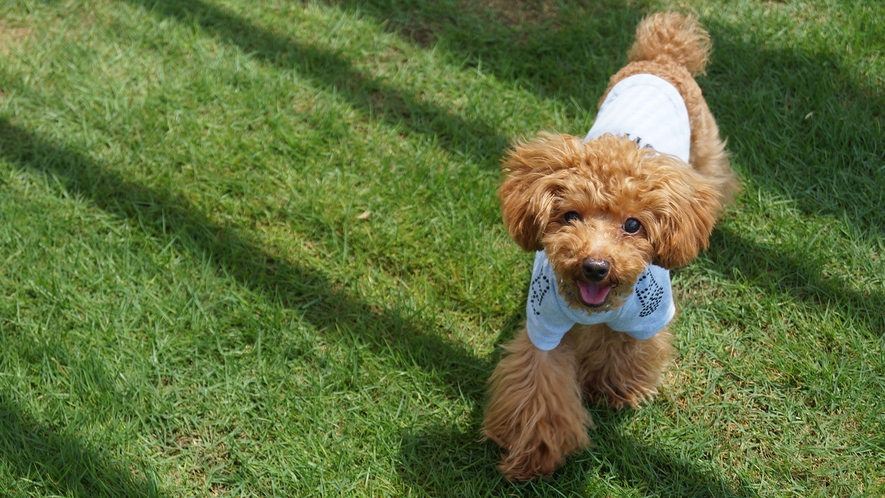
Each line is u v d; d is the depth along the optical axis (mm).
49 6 1976
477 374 1577
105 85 1858
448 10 1998
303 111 1850
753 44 1909
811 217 1720
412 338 1592
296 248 1688
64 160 1755
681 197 1370
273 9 1997
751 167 1776
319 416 1529
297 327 1607
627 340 1531
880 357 1565
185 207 1721
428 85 1892
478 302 1633
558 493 1475
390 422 1522
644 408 1546
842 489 1477
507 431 1501
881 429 1515
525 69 1904
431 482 1489
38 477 1461
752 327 1615
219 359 1583
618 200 1360
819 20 1957
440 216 1720
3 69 1867
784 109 1829
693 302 1646
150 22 1952
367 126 1837
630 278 1373
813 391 1549
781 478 1488
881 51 1889
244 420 1530
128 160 1765
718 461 1507
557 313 1435
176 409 1535
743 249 1688
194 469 1499
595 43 1937
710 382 1571
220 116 1833
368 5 2012
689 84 1665
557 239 1381
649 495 1475
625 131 1495
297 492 1474
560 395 1493
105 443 1486
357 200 1738
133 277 1637
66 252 1660
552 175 1389
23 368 1542
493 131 1820
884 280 1638
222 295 1633
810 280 1643
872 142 1765
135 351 1569
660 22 1708
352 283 1657
